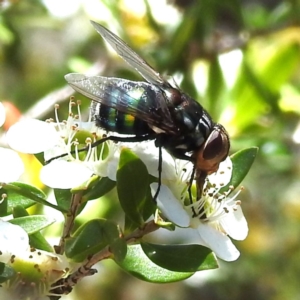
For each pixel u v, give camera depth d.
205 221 0.07
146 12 0.11
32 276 0.06
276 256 0.15
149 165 0.07
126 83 0.07
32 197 0.06
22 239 0.06
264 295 0.15
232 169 0.07
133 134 0.07
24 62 0.15
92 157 0.07
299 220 0.15
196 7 0.11
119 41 0.07
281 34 0.11
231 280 0.15
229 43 0.11
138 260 0.06
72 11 0.12
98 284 0.14
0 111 0.07
